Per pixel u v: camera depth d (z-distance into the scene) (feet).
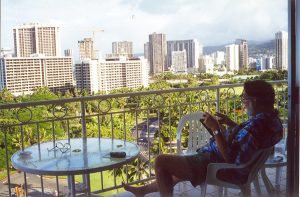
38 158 8.50
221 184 8.52
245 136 8.01
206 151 9.14
